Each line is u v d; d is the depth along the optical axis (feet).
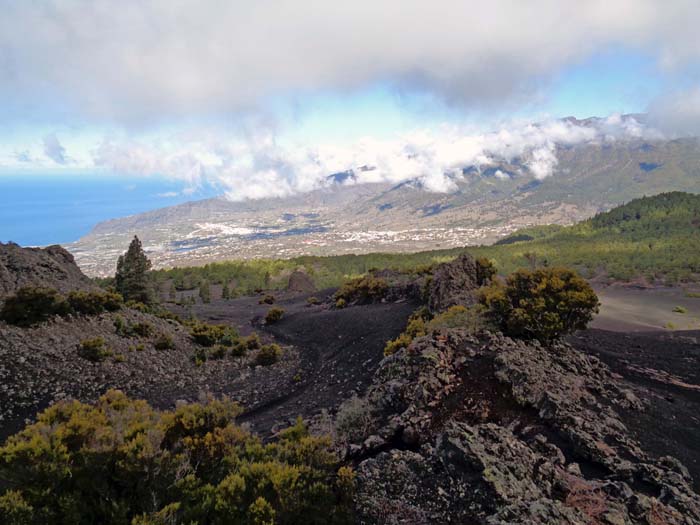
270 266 401.08
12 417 47.21
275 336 126.00
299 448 26.81
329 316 132.57
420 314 95.50
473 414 33.96
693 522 21.18
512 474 23.26
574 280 54.49
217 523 20.47
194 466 26.12
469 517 21.18
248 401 62.85
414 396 35.91
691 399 46.68
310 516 21.93
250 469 23.67
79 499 20.99
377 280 153.28
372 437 32.35
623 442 30.60
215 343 99.19
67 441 24.22
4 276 83.71
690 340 76.18
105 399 33.12
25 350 62.18
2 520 18.63
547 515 19.45
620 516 20.67
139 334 85.66
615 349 69.62
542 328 51.75
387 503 23.31
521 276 58.03
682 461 31.19
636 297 197.47
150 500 21.79
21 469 21.42
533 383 36.09
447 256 417.69
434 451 26.37
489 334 46.11
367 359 74.69
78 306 83.20
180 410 29.68
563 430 30.83
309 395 62.08
